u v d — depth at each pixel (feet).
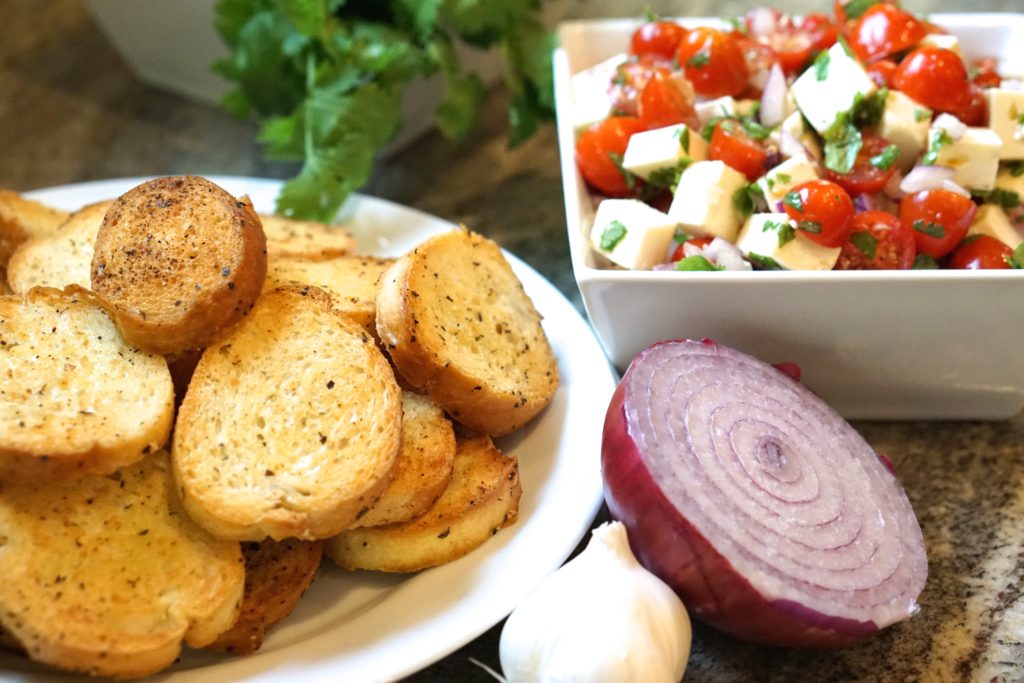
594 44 1.70
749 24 1.66
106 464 1.19
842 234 1.37
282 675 1.17
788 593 1.17
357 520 1.23
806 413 1.32
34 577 1.16
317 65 1.73
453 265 1.41
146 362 1.27
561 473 1.35
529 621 1.19
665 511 1.20
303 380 1.30
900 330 1.35
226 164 1.95
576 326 1.48
